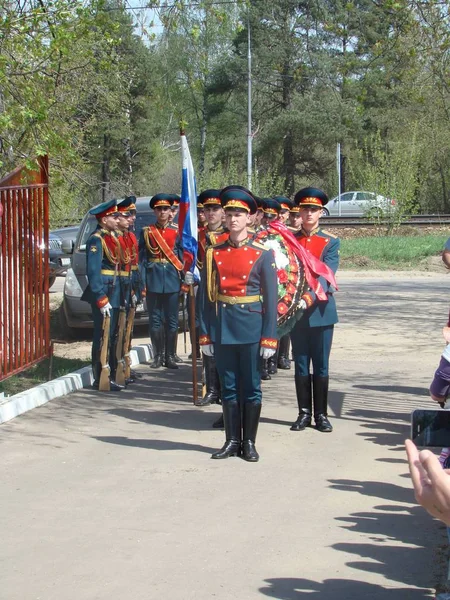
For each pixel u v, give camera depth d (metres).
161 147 50.12
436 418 3.06
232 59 38.62
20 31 9.42
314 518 5.88
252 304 7.19
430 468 2.62
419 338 13.76
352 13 12.99
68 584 4.86
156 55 15.41
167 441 7.81
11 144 10.03
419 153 34.75
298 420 8.27
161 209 11.33
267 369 10.88
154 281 11.37
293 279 7.66
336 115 41.44
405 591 4.77
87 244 9.96
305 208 8.32
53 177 11.55
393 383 10.45
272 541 5.47
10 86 9.76
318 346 8.14
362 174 34.03
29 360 9.59
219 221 9.10
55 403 9.29
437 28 12.28
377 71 13.67
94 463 7.11
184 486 6.53
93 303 9.93
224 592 4.75
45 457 7.27
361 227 32.16
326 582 4.88
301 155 48.25
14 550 5.34
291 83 40.75
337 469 6.96
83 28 9.74
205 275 7.33
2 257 8.88
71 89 11.63
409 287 21.11
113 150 40.75
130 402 9.45
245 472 6.88
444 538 5.54
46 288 10.00
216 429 8.27
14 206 9.10
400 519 5.86
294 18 30.33
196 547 5.38
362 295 19.47
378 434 8.05
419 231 32.28
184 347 12.91
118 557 5.22
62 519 5.85
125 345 10.33
